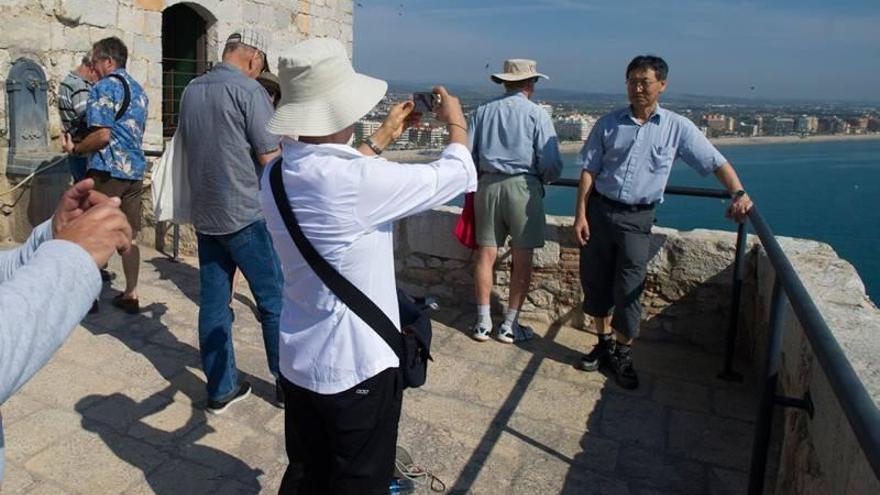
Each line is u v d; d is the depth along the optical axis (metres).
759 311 3.76
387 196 1.76
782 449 2.72
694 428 3.31
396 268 4.86
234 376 3.25
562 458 3.01
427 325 2.08
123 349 3.81
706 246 4.05
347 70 1.82
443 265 4.70
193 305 4.56
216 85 2.93
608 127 3.59
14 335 0.90
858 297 2.70
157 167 3.25
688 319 4.20
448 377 3.71
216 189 2.96
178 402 3.29
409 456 2.87
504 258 4.50
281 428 3.13
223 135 2.92
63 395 3.27
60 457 2.79
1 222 5.95
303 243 1.80
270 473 2.79
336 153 1.77
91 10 6.82
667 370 3.92
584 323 4.44
